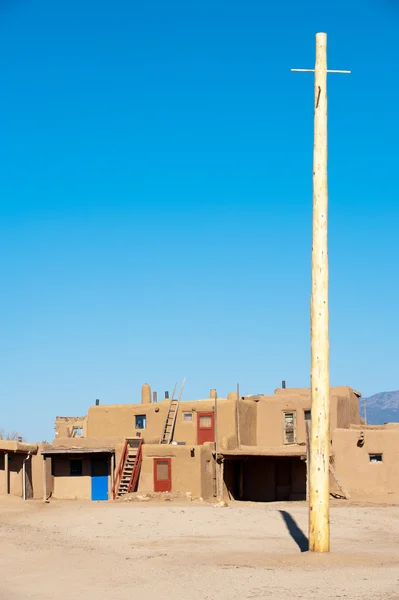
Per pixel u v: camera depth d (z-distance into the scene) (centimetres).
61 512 3500
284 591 1745
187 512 3350
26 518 3312
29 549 2498
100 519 3195
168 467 4391
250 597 1700
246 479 4797
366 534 2833
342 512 3384
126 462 4453
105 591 1828
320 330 2116
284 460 4722
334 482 4266
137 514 3309
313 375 2131
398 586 1770
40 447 4547
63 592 1838
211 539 2700
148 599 1720
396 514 3341
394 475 4222
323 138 2156
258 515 3238
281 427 5159
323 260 2122
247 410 5097
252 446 4875
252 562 2153
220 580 1897
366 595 1681
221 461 4525
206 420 5025
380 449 4262
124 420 5284
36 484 4462
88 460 4441
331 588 1762
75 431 5869
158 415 5169
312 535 2181
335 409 4944
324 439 2142
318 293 2119
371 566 2034
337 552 2292
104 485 4397
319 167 2148
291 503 3866
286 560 2128
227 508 3522
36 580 1997
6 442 4169
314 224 2136
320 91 2166
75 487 4422
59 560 2291
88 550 2480
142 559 2281
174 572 2034
